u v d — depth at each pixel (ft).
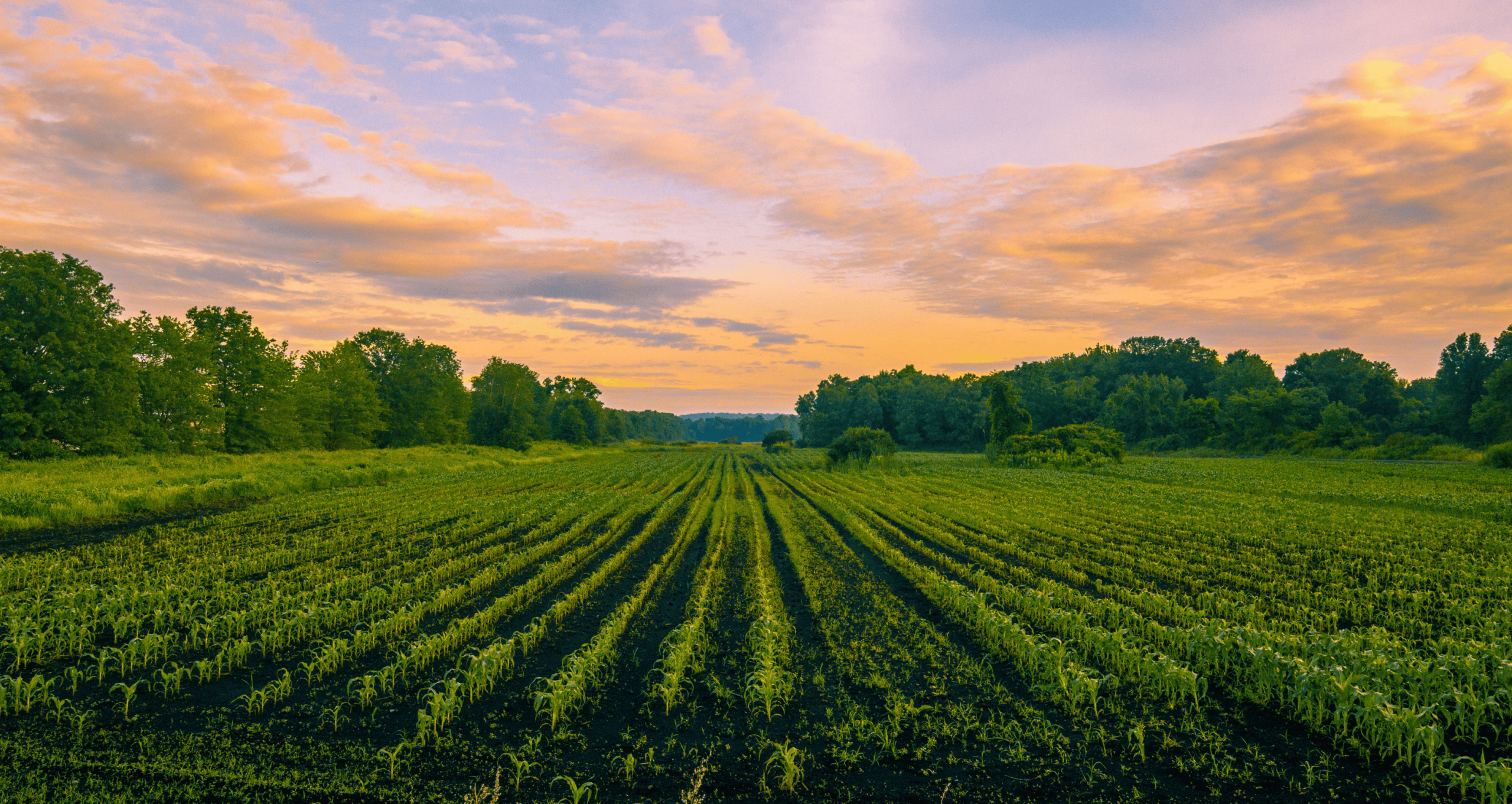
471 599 51.72
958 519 94.89
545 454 341.82
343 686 34.60
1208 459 265.75
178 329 176.04
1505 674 30.81
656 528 88.74
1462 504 99.66
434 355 337.11
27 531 75.72
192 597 48.65
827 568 63.98
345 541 73.36
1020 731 30.01
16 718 29.53
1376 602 49.67
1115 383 464.24
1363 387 349.20
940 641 42.29
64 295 140.05
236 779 25.38
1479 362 277.03
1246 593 53.47
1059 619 43.60
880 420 495.00
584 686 34.19
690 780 26.16
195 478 119.44
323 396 240.53
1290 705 32.09
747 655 40.01
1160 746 28.66
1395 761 26.76
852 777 26.50
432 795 24.73
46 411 133.28
